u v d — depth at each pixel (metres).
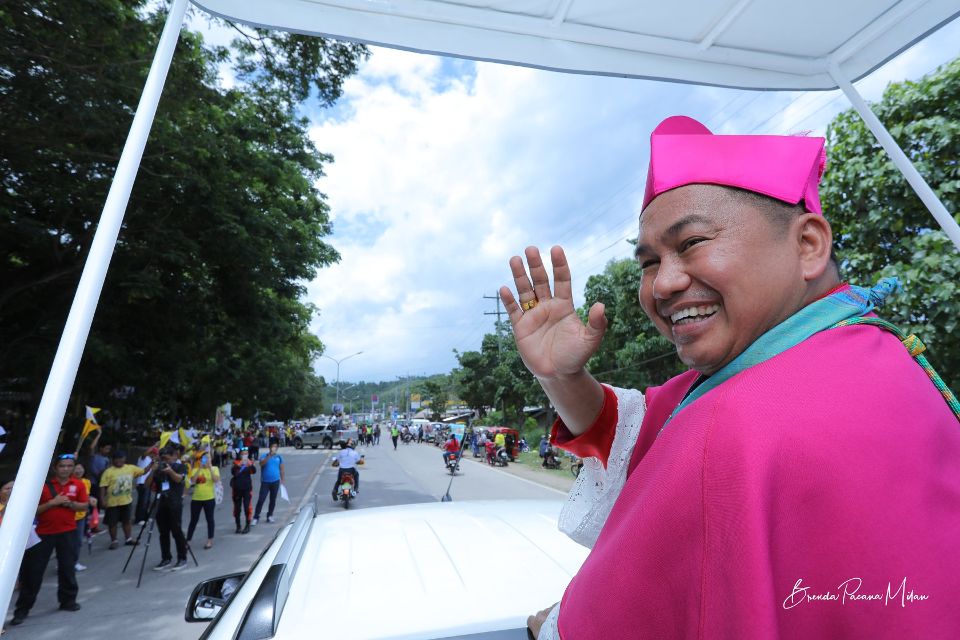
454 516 2.02
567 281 1.00
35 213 11.36
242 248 12.68
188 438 10.69
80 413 16.66
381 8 1.90
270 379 25.42
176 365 15.62
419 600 1.34
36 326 12.95
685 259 0.69
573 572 1.50
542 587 1.41
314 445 38.97
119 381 14.64
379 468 22.19
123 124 9.32
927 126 5.00
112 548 8.97
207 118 11.58
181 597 6.55
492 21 1.96
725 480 0.51
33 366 12.47
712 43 2.09
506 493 14.50
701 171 0.71
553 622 0.76
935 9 1.90
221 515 12.32
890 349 0.62
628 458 0.97
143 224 11.89
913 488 0.50
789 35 2.06
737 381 0.59
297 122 14.80
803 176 0.70
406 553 1.63
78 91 8.68
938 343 4.74
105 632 5.56
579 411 1.01
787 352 0.61
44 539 6.03
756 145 0.71
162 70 1.65
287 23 1.85
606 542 0.63
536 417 37.84
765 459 0.50
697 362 0.70
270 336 16.95
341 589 1.40
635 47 2.07
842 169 5.66
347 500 12.81
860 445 0.51
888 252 5.43
